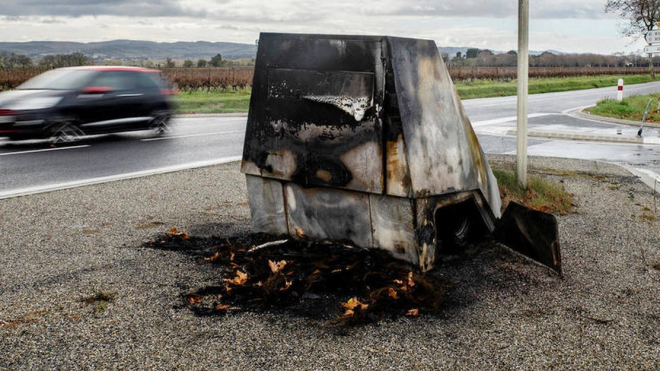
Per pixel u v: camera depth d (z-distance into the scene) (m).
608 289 4.12
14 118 11.03
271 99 4.62
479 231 5.05
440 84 4.39
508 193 6.70
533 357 3.07
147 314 3.55
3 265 4.42
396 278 4.08
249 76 42.22
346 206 4.45
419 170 4.09
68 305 3.67
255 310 3.63
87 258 4.59
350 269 4.15
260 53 4.64
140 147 11.68
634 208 6.62
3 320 3.44
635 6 37.78
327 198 4.53
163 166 9.29
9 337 3.22
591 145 13.45
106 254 4.70
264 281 4.05
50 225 5.59
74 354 3.04
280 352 3.09
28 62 38.84
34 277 4.16
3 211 6.12
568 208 6.51
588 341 3.27
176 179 8.01
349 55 4.17
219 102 27.50
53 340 3.20
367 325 3.43
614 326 3.49
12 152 10.79
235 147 11.82
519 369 2.94
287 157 4.61
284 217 4.84
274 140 4.67
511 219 4.71
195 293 3.88
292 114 4.52
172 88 14.33
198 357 3.03
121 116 12.70
